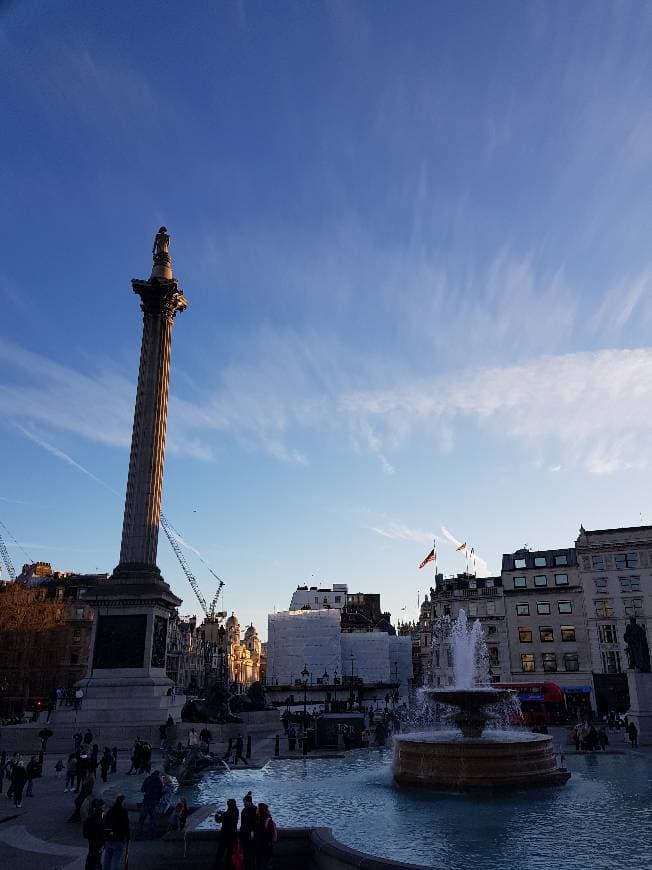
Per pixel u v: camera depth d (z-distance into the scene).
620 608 77.94
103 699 47.25
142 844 18.14
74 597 101.81
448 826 18.06
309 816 19.89
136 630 49.81
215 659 143.25
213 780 28.58
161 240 65.81
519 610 85.88
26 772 26.11
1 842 18.69
